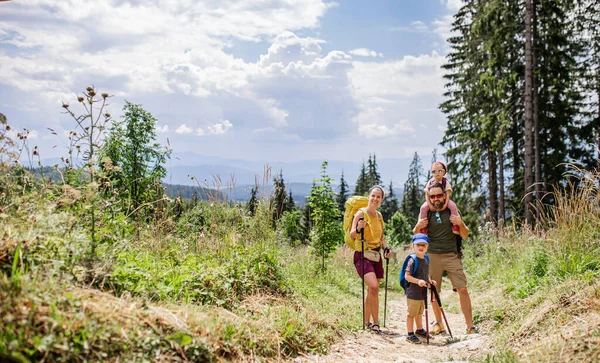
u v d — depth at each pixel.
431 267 6.95
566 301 5.08
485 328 6.55
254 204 7.91
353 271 14.45
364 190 66.88
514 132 21.66
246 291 6.09
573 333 4.10
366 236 7.20
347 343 5.65
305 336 5.14
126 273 4.39
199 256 6.68
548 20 18.64
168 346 3.44
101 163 4.98
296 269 9.64
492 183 23.86
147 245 6.23
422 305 6.36
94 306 3.32
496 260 11.69
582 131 19.03
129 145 13.52
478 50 21.88
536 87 18.62
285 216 11.05
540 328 4.87
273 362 4.26
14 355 2.49
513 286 7.80
